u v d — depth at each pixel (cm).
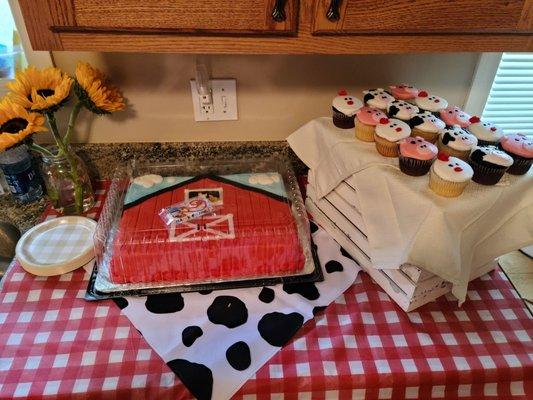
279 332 73
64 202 98
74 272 83
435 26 62
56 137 89
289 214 87
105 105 86
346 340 72
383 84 103
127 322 74
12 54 95
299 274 84
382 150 78
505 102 112
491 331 75
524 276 102
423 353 70
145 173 101
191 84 98
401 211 71
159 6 57
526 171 74
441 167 67
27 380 64
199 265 80
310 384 66
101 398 64
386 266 72
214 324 74
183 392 65
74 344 70
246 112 104
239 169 103
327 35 62
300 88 102
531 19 63
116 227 85
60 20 57
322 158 90
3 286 80
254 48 62
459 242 68
